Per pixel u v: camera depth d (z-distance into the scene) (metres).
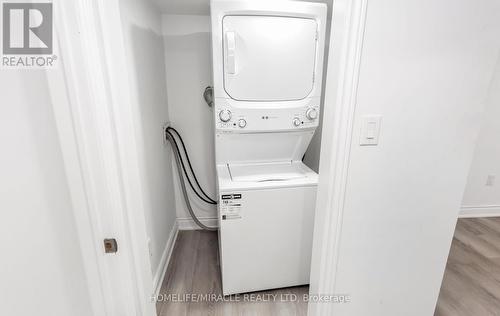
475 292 1.79
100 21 0.74
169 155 2.21
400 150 1.03
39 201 0.70
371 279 1.20
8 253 0.60
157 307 1.66
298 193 1.56
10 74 0.61
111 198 0.86
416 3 0.89
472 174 2.66
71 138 0.77
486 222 2.69
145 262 1.06
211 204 2.48
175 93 2.16
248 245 1.61
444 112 1.02
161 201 1.92
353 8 0.86
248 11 1.39
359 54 0.90
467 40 0.95
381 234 1.14
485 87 1.01
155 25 1.82
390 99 0.97
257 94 1.51
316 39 1.51
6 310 0.60
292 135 1.69
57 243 0.77
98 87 0.77
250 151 1.74
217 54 1.42
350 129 0.97
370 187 1.06
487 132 2.54
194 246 2.27
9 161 0.60
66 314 0.81
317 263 1.19
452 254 2.18
